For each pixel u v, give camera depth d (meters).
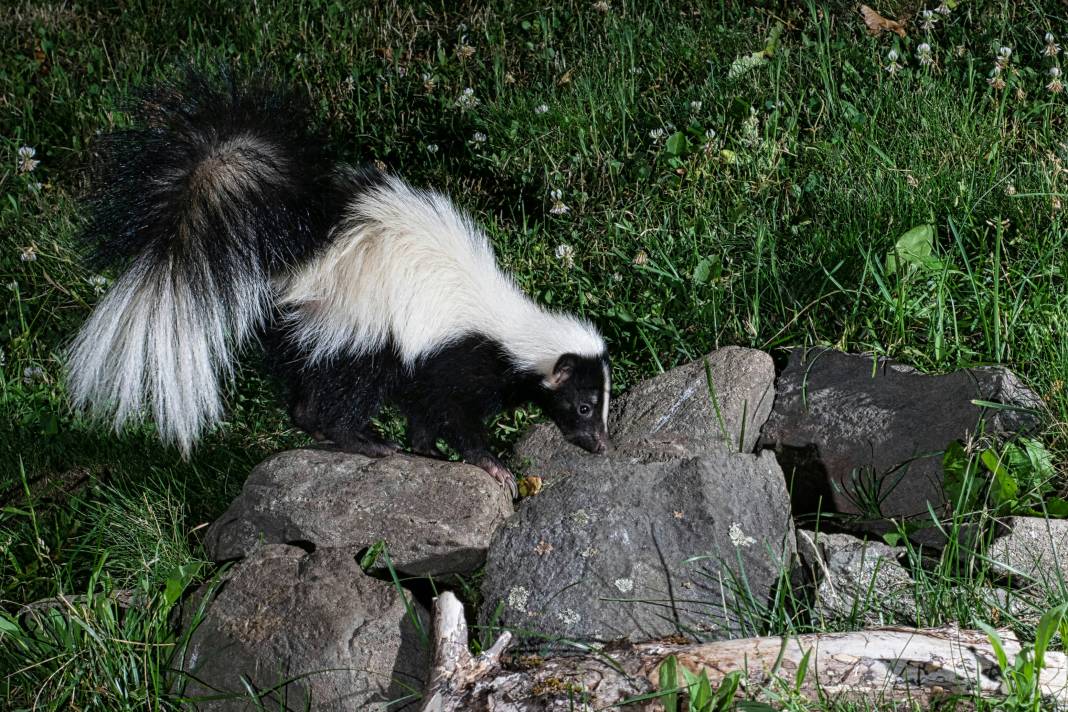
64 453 2.72
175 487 2.62
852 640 2.17
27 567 2.51
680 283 2.74
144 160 2.49
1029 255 2.66
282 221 2.49
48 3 3.62
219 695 2.26
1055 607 2.16
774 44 3.15
